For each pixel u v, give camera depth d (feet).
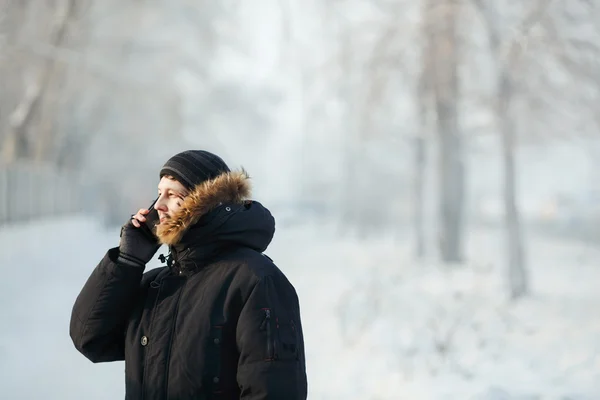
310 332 55.47
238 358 13.20
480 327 53.42
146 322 13.74
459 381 38.34
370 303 63.26
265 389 12.61
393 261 117.39
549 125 80.89
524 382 38.22
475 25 82.69
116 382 37.93
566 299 69.21
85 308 14.24
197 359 13.03
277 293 13.39
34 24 138.31
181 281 13.89
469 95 77.46
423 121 105.09
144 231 14.58
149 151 231.09
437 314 57.16
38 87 142.72
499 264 106.73
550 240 166.61
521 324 55.42
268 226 14.20
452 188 107.45
